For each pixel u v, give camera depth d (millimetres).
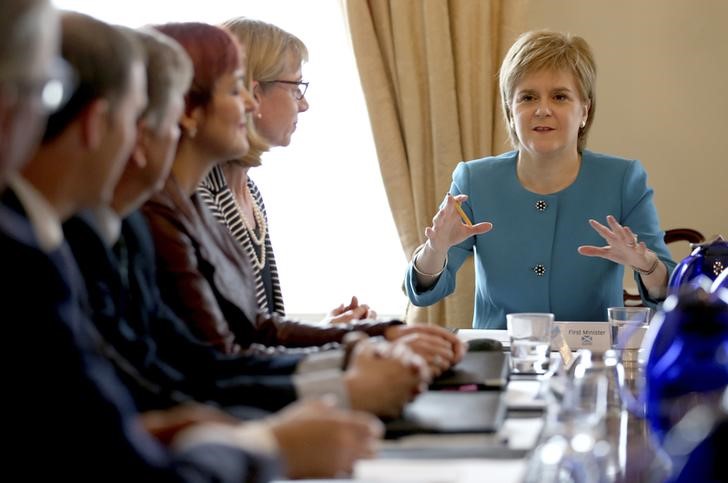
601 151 5801
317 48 5867
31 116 1262
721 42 5684
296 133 5930
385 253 5918
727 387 1716
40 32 1246
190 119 2588
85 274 1974
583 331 3207
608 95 5766
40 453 1222
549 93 3789
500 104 5477
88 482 1236
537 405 2139
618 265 3857
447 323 5309
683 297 1829
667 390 1743
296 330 2836
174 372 2076
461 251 3928
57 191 1565
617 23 5734
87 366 1273
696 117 5715
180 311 2420
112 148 1591
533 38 3861
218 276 2660
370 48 5473
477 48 5441
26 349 1222
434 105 5414
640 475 1651
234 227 3297
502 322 3902
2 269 1234
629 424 2068
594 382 1803
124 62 1584
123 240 2152
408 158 5516
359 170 5910
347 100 5891
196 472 1287
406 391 1930
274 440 1494
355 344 2281
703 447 1289
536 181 3902
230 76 2604
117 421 1268
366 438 1550
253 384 1987
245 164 3387
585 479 1640
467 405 2029
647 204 3861
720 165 5711
